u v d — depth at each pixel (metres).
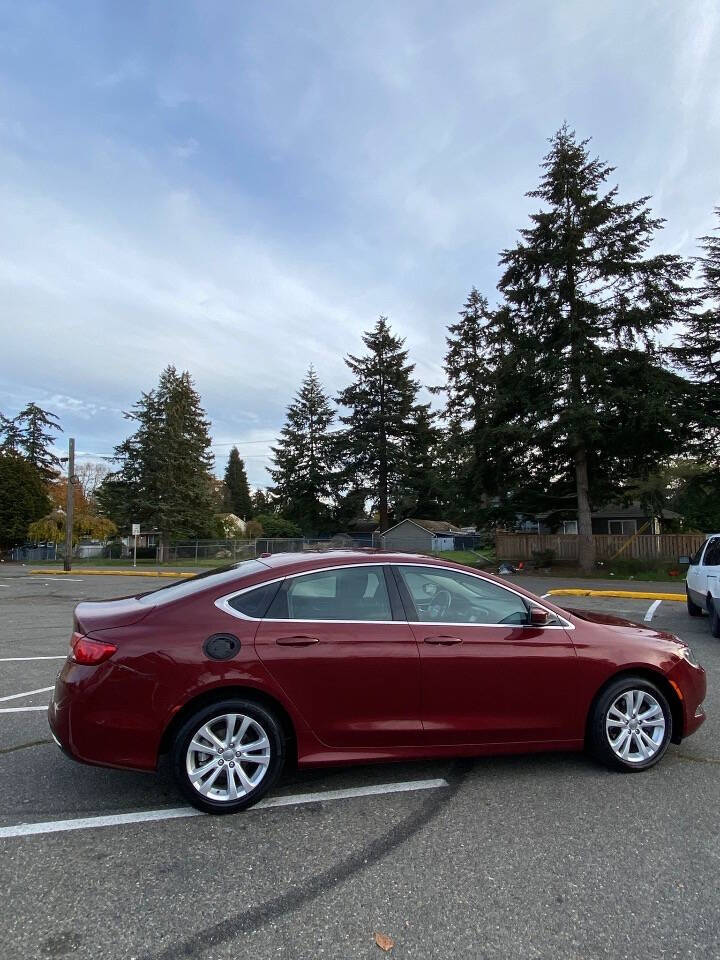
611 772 4.39
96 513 59.91
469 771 4.42
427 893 2.91
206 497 50.56
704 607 10.58
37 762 4.59
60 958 2.45
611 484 26.94
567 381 24.52
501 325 26.56
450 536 59.62
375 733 3.94
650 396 23.09
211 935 2.61
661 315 24.00
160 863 3.18
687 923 2.70
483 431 26.16
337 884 2.99
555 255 24.84
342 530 63.44
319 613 4.05
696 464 30.00
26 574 32.56
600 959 2.47
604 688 4.37
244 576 4.11
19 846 3.35
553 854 3.27
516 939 2.59
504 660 4.14
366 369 56.84
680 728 4.55
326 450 61.97
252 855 3.26
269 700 3.86
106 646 3.73
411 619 4.15
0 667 7.95
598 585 20.38
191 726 3.68
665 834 3.49
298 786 4.17
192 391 52.62
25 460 57.50
